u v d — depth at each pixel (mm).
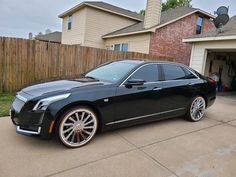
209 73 10875
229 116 5699
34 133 2977
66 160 2871
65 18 18312
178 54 13938
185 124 4727
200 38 9133
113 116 3568
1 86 6391
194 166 2918
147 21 12953
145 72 4078
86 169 2693
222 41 8484
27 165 2693
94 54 8125
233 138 4031
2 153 2943
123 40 14672
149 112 4082
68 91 3162
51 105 2967
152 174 2674
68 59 7539
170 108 4445
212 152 3377
